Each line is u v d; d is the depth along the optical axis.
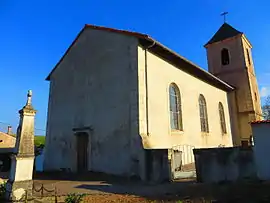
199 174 8.54
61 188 8.50
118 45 12.82
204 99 17.56
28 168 6.99
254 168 7.75
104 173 11.57
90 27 14.66
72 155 13.38
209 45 27.09
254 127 8.06
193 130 15.12
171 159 9.70
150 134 11.38
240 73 24.22
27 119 7.29
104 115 12.45
